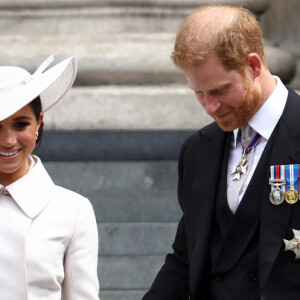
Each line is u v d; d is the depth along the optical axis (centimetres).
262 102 1350
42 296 1375
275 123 1355
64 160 2627
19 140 1352
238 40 1279
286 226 1319
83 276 1405
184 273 1491
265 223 1327
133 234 2472
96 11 2852
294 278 1311
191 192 1425
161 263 2442
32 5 2864
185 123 2702
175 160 2631
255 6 2922
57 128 2683
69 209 1412
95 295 1408
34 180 1410
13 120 1343
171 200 2533
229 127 1338
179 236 1495
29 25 2878
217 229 1392
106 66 2736
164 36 2809
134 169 2577
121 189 2577
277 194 1325
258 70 1309
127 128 2697
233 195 1370
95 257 1430
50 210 1404
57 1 2847
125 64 2736
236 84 1290
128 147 2630
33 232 1383
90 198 2538
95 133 2634
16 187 1397
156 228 2475
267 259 1311
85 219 1422
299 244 1305
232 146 1404
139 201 2528
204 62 1278
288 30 3050
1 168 1361
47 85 1355
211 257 1388
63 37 2803
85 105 2684
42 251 1373
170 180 2575
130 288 2434
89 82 2759
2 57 2741
